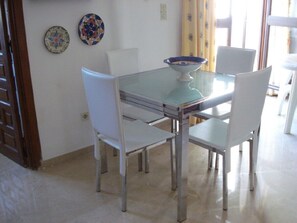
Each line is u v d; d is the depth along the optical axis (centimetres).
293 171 267
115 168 279
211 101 216
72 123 290
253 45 448
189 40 344
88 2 273
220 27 390
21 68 248
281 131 341
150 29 324
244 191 242
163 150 308
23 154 277
